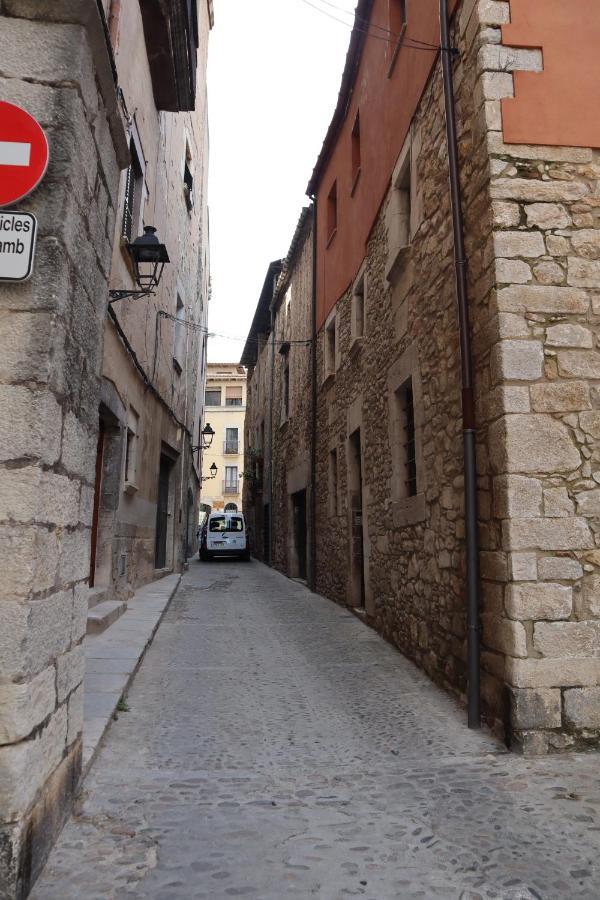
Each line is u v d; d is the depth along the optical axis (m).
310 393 13.20
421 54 5.97
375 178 8.02
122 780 3.21
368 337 8.33
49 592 2.35
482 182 4.43
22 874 2.07
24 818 2.08
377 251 7.89
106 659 5.40
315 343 12.66
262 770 3.42
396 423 6.84
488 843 2.64
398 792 3.16
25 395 2.21
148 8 7.92
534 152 4.34
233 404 46.88
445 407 5.14
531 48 4.47
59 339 2.34
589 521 3.96
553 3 4.54
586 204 4.32
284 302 17.88
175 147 12.25
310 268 13.73
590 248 4.26
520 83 4.41
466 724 4.25
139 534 10.16
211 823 2.78
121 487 8.24
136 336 8.76
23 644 2.09
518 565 3.88
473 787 3.22
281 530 17.34
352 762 3.57
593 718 3.78
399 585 6.56
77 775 2.94
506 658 3.88
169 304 12.11
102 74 2.80
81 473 2.79
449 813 2.92
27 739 2.11
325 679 5.44
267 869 2.41
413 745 3.85
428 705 4.68
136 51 7.46
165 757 3.56
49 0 2.51
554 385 4.08
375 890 2.29
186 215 14.38
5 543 2.12
